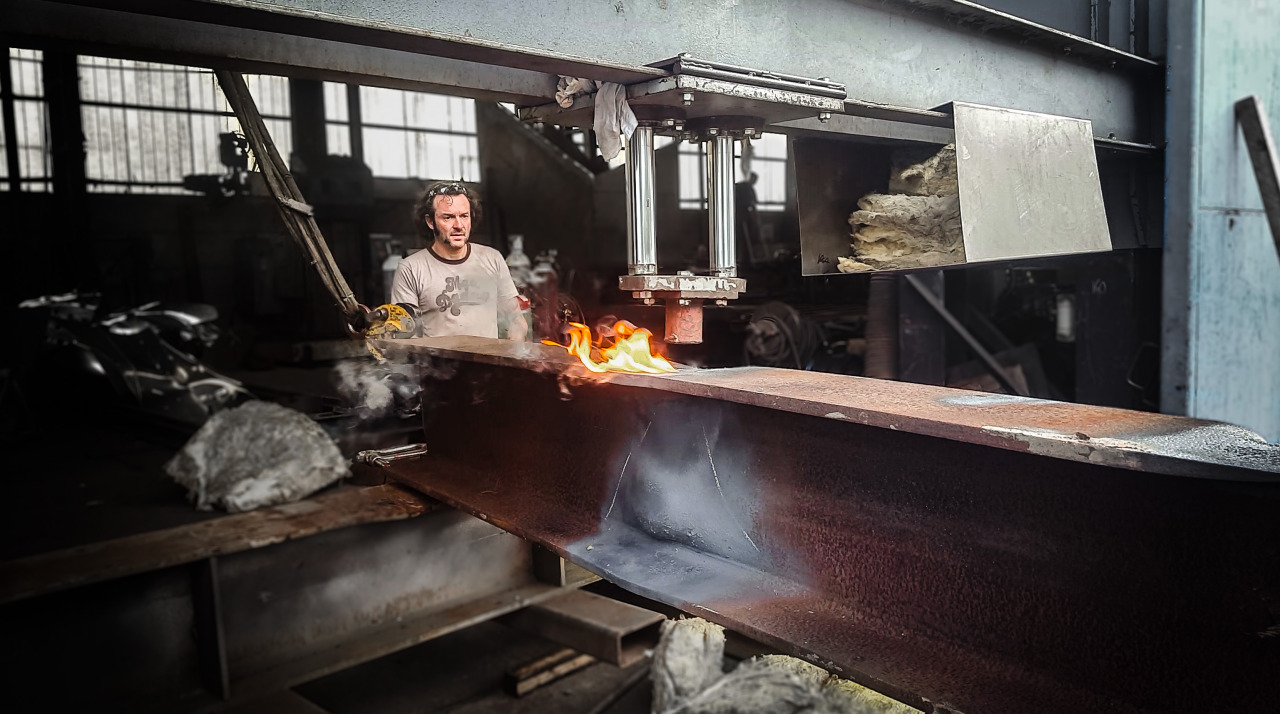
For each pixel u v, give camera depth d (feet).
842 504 3.97
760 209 43.80
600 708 8.57
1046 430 2.98
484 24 4.09
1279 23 10.94
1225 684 2.82
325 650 7.93
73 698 6.82
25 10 3.65
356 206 29.53
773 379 4.34
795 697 6.42
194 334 21.77
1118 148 9.02
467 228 8.45
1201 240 10.00
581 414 5.50
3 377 13.23
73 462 11.36
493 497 5.99
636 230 4.74
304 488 8.34
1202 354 10.26
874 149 7.48
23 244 26.32
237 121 7.25
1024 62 7.46
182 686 7.36
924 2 6.14
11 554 7.23
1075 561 3.18
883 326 12.96
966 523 3.50
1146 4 10.03
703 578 4.39
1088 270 12.26
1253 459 2.56
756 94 4.43
